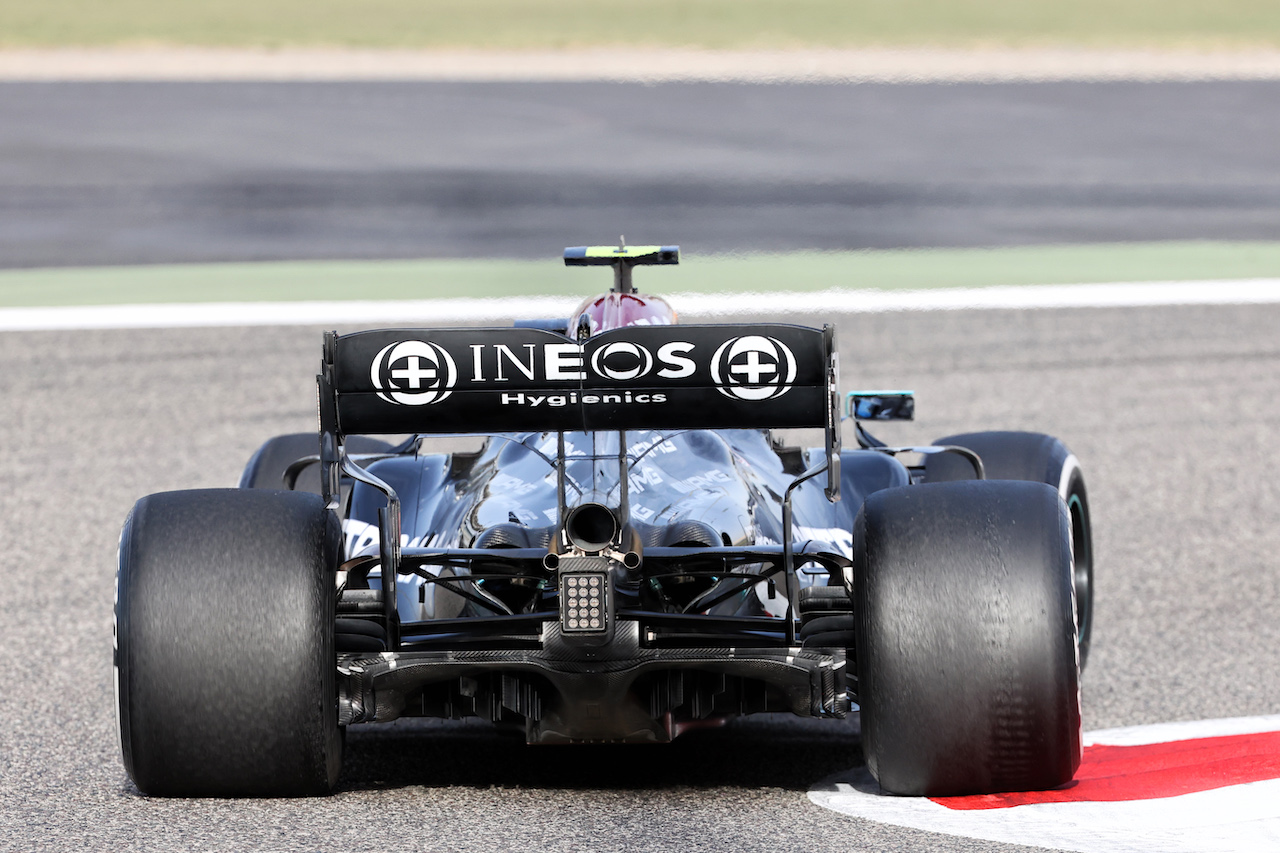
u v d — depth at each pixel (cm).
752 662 1634
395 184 8731
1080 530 2341
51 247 6969
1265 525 3284
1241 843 1445
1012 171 9212
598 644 1566
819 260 6619
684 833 1543
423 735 2003
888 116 11462
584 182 8800
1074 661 1564
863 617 1591
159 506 1628
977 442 2348
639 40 15425
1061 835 1480
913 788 1581
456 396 1552
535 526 1809
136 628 1567
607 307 2036
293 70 14000
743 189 8562
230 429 4066
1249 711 2136
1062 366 4712
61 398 4384
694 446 1983
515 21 16675
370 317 5397
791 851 1474
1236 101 12250
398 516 1670
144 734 1573
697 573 1761
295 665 1567
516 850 1490
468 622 1697
